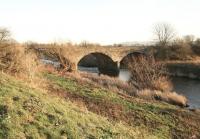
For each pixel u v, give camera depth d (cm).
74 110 1730
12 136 1172
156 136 2045
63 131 1341
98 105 2530
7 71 2486
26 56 2789
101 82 4019
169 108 2828
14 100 1496
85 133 1403
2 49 2706
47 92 2180
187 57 8769
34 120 1345
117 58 8188
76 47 6769
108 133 1523
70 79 3544
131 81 4572
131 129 1953
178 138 2136
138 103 2822
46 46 5122
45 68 4031
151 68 4425
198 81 6291
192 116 2667
